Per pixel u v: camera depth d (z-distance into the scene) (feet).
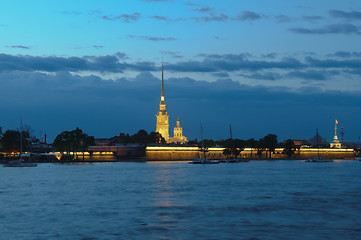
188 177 620.49
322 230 244.63
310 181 558.15
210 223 264.11
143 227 252.42
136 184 506.89
